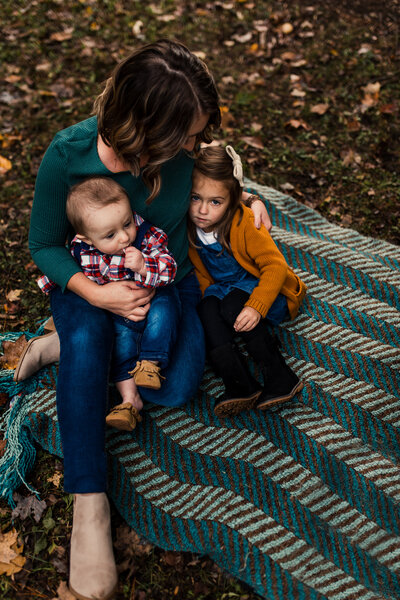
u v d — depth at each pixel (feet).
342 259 10.51
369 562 6.84
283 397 8.10
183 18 17.89
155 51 5.95
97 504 6.60
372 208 12.10
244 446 8.03
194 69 6.07
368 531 7.11
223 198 7.75
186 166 7.50
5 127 14.21
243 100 14.90
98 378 6.95
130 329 7.80
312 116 14.42
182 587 6.84
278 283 8.09
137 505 7.50
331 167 13.03
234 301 8.32
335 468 7.74
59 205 7.18
